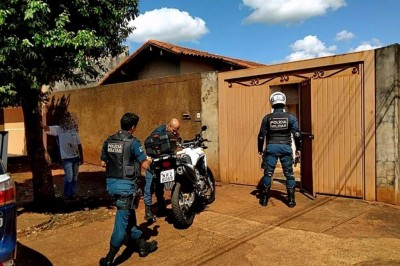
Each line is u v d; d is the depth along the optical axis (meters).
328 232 5.09
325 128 7.03
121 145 4.31
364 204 6.34
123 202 4.26
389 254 4.33
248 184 8.35
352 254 4.36
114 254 4.32
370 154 6.46
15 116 16.33
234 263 4.27
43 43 5.39
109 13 6.30
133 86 11.23
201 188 6.13
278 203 6.68
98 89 12.64
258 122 8.15
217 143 8.88
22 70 5.59
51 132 7.61
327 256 4.33
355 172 6.69
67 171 7.70
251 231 5.26
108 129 12.34
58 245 5.13
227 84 8.68
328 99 6.99
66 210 6.89
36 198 6.98
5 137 5.07
